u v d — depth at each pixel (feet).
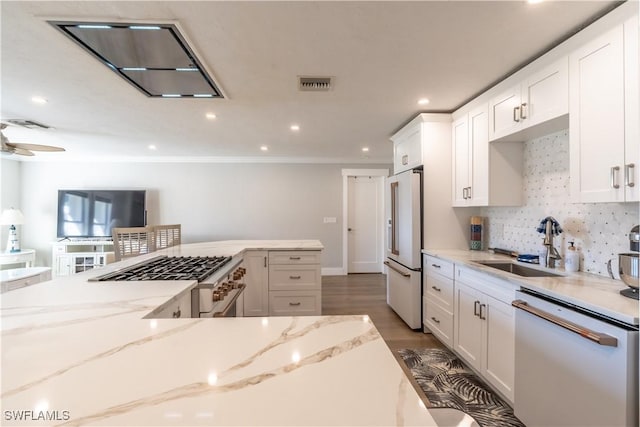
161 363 2.33
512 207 8.50
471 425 3.20
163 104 8.87
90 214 17.06
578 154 5.20
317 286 9.70
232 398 1.90
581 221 6.40
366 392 1.98
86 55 6.09
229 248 9.36
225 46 5.79
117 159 17.81
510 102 7.02
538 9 4.78
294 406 1.82
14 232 15.97
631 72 4.39
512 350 5.75
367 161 18.70
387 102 8.80
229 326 3.10
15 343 2.67
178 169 18.19
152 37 5.46
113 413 1.74
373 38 5.56
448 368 7.72
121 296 4.10
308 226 18.66
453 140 9.65
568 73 5.40
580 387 4.19
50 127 11.34
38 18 4.91
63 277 5.24
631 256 4.37
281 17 4.93
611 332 3.79
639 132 4.28
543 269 6.67
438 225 9.85
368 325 3.15
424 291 9.88
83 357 2.42
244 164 18.43
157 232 11.67
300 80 7.27
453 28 5.27
